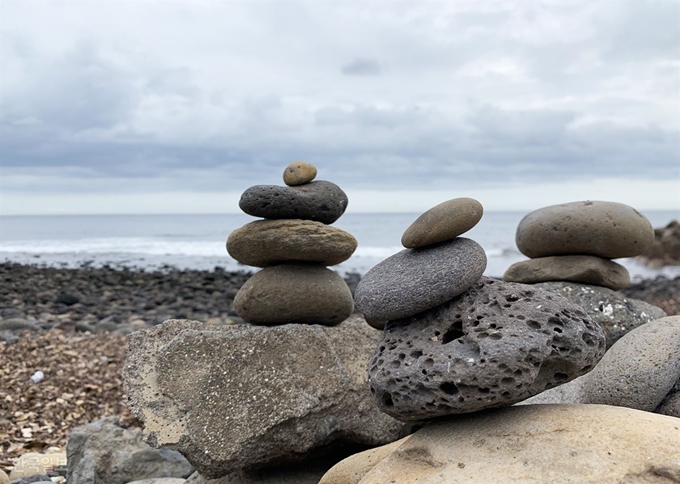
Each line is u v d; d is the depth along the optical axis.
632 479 2.93
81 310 14.13
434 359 3.33
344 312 4.95
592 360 3.42
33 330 10.95
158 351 4.30
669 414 4.05
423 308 3.55
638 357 4.13
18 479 5.23
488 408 3.54
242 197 4.79
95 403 7.44
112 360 8.73
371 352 4.86
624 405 4.10
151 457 5.18
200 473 4.43
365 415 4.64
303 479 4.49
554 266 5.40
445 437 3.42
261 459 4.24
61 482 5.36
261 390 4.27
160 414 4.13
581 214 5.28
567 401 4.65
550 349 3.28
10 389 7.55
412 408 3.39
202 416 4.12
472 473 3.09
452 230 3.63
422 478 3.18
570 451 3.08
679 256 29.20
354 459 4.11
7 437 6.52
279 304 4.71
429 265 3.57
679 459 2.98
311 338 4.53
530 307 3.46
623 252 5.29
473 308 3.54
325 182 5.01
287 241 4.68
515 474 3.02
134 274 22.28
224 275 22.62
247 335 4.38
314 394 4.39
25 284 18.47
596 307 5.21
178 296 17.58
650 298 17.30
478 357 3.26
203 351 4.28
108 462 5.16
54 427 6.84
